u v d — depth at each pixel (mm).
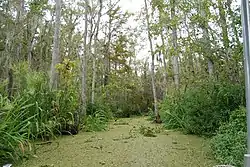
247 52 1700
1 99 3975
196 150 4152
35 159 3699
